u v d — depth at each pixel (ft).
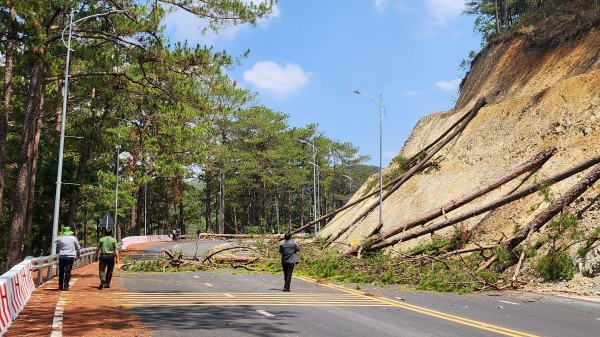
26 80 123.44
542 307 45.32
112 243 52.80
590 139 86.53
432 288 59.41
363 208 132.36
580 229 66.08
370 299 47.88
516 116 108.78
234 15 85.35
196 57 84.89
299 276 72.74
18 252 83.51
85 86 99.76
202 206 341.00
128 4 87.40
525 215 80.28
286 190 304.50
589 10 123.54
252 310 38.58
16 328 29.76
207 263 85.25
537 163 89.97
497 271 67.77
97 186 170.50
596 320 37.99
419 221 86.63
